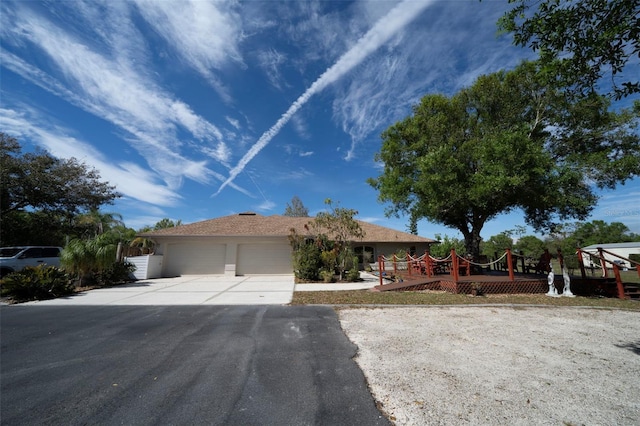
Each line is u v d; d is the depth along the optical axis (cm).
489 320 603
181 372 348
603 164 938
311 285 1227
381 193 1461
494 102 1225
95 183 2223
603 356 398
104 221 2261
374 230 2255
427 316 640
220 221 1994
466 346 439
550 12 325
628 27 289
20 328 555
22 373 348
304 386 309
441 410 259
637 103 900
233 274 1700
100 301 844
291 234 1599
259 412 257
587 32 319
